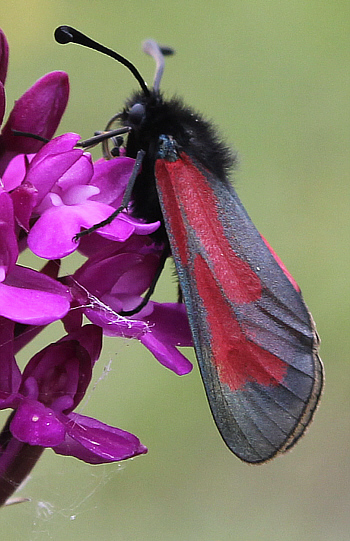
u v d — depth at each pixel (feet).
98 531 0.66
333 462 0.73
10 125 0.56
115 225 0.55
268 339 0.55
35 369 0.54
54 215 0.54
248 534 0.68
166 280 0.70
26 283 0.54
